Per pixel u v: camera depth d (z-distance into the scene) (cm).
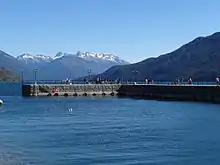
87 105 10038
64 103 10719
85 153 3825
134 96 13925
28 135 4922
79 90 14162
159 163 3434
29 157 3681
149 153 3809
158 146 4153
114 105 10012
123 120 6644
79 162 3475
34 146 4191
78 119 6800
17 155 3766
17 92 18625
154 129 5456
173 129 5444
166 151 3903
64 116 7306
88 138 4684
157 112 8050
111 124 6072
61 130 5375
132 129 5472
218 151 3906
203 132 5131
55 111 8356
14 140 4553
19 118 6925
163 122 6319
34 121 6469
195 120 6544
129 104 10344
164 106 9519
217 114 7450
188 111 8144
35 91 13812
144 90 13525
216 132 5128
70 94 14050
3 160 3575
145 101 11475
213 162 3484
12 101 11531
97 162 3466
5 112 8100
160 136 4825
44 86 13900
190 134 4962
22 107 9388
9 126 5806
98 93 14362
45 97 13400
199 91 10969
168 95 12244
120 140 4541
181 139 4588
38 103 10712
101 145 4225
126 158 3606
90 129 5478
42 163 3462
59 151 3925
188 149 3997
